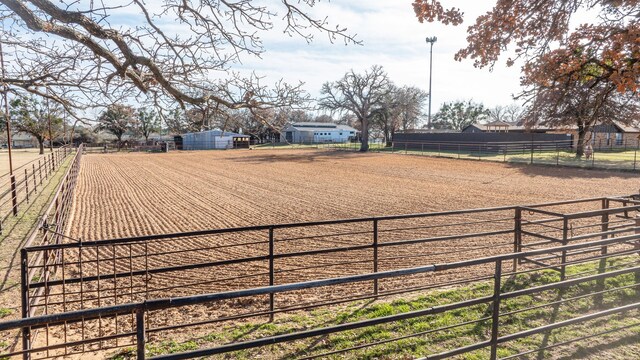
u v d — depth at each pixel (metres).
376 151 55.16
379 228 11.99
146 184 24.00
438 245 9.94
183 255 9.42
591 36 5.87
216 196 19.30
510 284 6.50
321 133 91.50
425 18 5.27
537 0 5.41
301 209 15.73
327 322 5.20
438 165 34.22
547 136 47.25
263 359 4.29
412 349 4.43
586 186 21.11
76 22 4.14
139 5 4.49
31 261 7.91
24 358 4.22
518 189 20.55
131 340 5.17
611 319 5.12
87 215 14.71
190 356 2.60
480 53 5.82
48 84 4.47
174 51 4.62
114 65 4.33
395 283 7.22
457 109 102.94
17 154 49.88
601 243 4.16
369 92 56.66
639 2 5.21
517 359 4.28
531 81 6.33
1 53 4.48
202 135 68.94
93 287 7.36
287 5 4.58
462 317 5.20
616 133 49.94
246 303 6.51
